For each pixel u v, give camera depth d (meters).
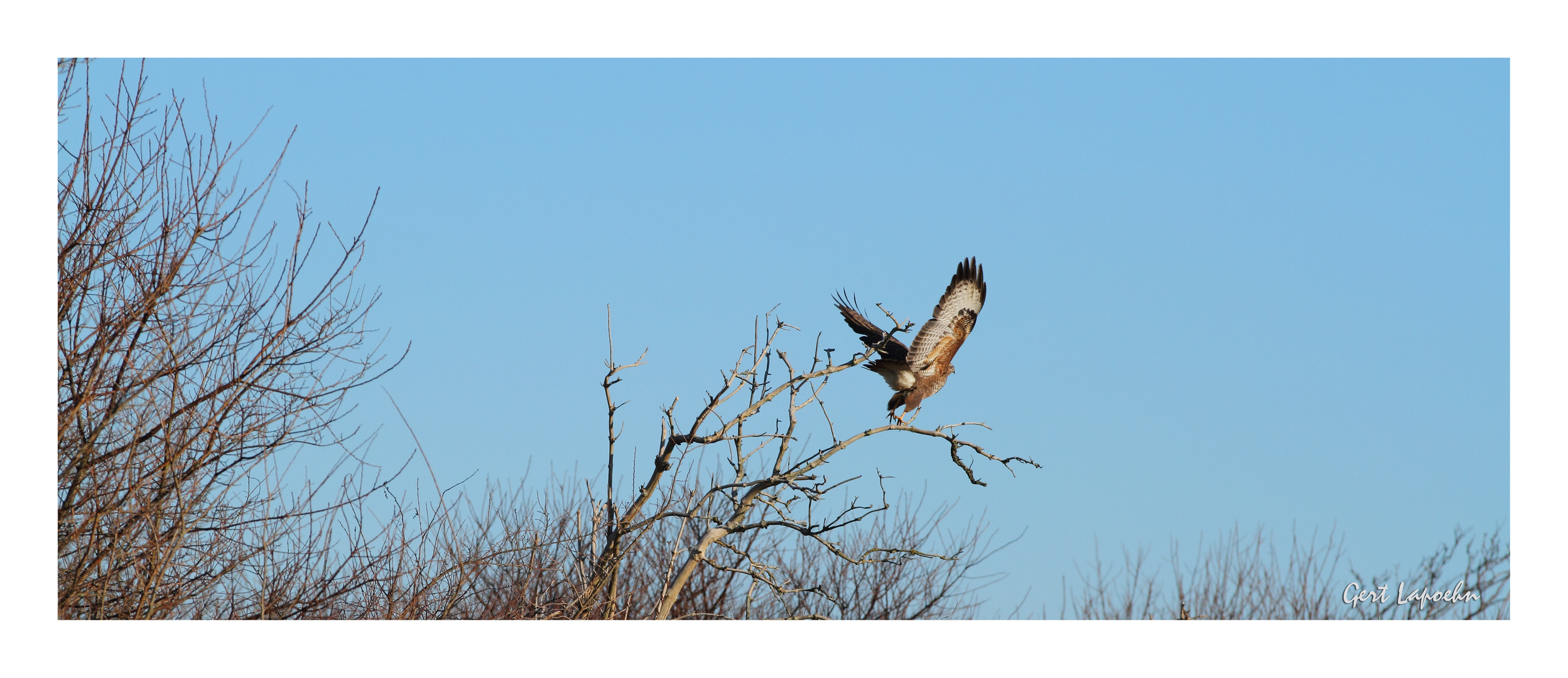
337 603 13.95
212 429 12.80
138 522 12.80
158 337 12.84
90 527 12.56
